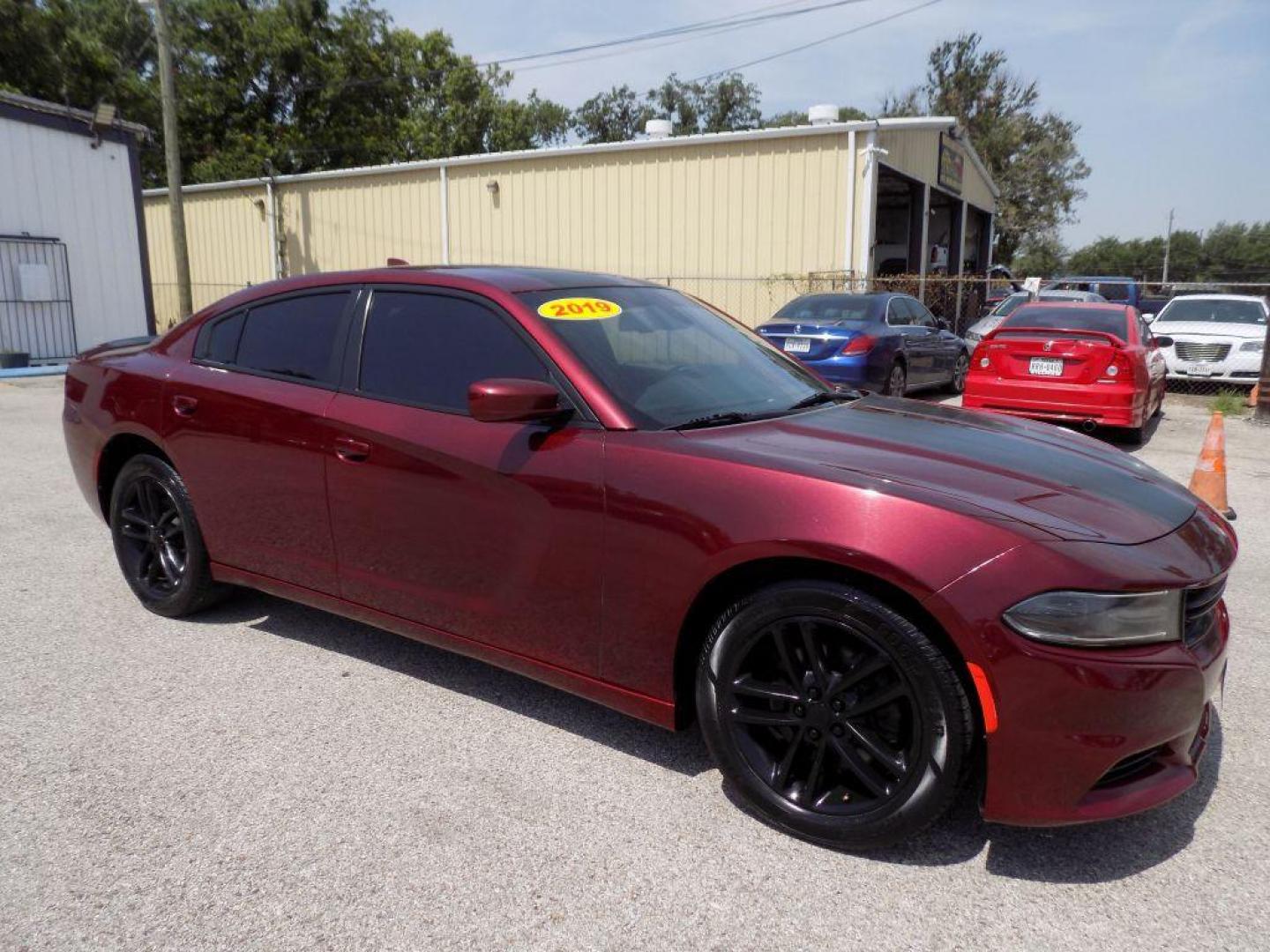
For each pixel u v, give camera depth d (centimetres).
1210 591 241
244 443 360
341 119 3838
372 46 3928
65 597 443
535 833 255
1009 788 224
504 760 295
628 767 292
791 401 332
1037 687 216
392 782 280
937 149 2023
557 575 283
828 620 239
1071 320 951
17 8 2666
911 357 1147
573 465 278
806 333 1039
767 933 216
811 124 1619
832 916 222
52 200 1620
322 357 351
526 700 338
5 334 1572
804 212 1605
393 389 327
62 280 1644
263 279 2312
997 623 217
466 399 310
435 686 349
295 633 401
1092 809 223
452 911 222
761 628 250
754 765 258
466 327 319
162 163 3528
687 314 368
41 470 736
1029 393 891
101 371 422
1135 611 219
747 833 257
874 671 238
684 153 1691
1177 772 237
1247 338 1366
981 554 222
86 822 257
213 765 289
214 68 3584
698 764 294
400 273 346
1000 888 233
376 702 335
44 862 239
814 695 248
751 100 6041
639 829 258
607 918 221
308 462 341
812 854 247
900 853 248
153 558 418
